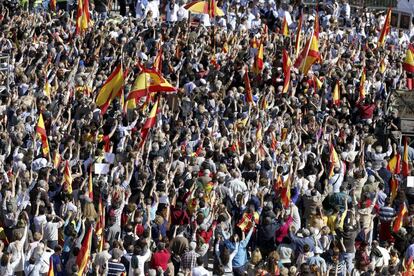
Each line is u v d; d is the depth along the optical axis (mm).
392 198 88125
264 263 75125
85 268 71688
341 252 77688
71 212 77625
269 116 103625
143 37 126312
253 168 86375
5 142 89500
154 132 94125
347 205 82750
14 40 125875
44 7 143375
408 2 144500
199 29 128125
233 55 121688
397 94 110250
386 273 73562
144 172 82438
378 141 102688
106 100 98625
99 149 89125
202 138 95188
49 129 97938
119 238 77250
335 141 97938
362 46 130875
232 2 139000
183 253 74812
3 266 72562
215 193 82875
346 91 112000
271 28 138250
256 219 80812
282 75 113688
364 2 145875
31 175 83875
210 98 104750
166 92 104562
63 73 112500
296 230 80125
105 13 139750
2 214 78875
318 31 124125
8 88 108312
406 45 137000
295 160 87250
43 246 72750
